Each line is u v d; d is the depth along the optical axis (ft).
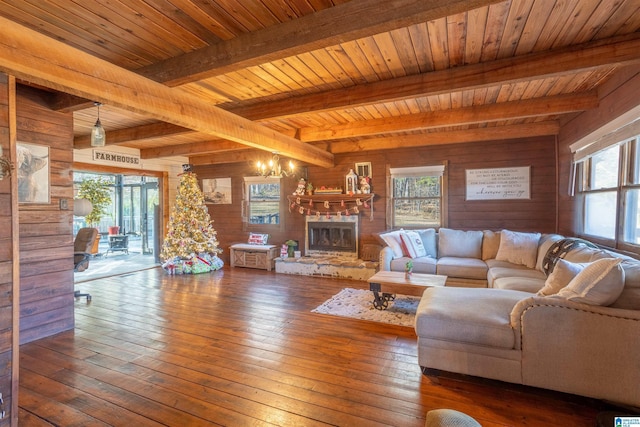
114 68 7.20
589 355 6.72
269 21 6.82
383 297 13.10
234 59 7.43
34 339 10.52
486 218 17.74
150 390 7.61
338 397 7.27
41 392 7.55
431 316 7.96
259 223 23.59
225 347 9.82
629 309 6.61
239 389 7.62
